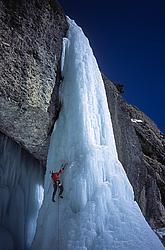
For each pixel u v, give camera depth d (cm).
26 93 1052
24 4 1100
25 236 1171
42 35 1149
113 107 1528
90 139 1159
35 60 1103
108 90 1538
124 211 1085
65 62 1260
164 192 2012
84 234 998
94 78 1316
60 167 1136
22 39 1079
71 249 975
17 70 1045
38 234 1063
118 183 1147
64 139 1166
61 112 1202
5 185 1180
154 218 1812
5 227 1139
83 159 1112
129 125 1666
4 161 1185
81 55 1277
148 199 1833
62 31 1259
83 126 1160
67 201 1073
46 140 1177
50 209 1079
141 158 1730
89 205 1052
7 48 1032
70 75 1236
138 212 1140
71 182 1087
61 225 1041
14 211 1177
